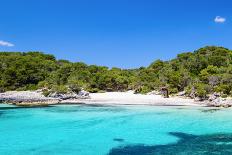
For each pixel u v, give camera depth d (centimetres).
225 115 4653
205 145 2873
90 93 8469
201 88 6531
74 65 10644
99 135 3331
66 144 2952
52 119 4341
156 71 10581
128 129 3638
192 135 3309
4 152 2672
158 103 6250
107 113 4906
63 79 9512
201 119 4284
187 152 2641
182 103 6194
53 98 6731
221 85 6500
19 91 8012
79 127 3766
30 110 5322
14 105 6109
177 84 7944
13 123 4031
